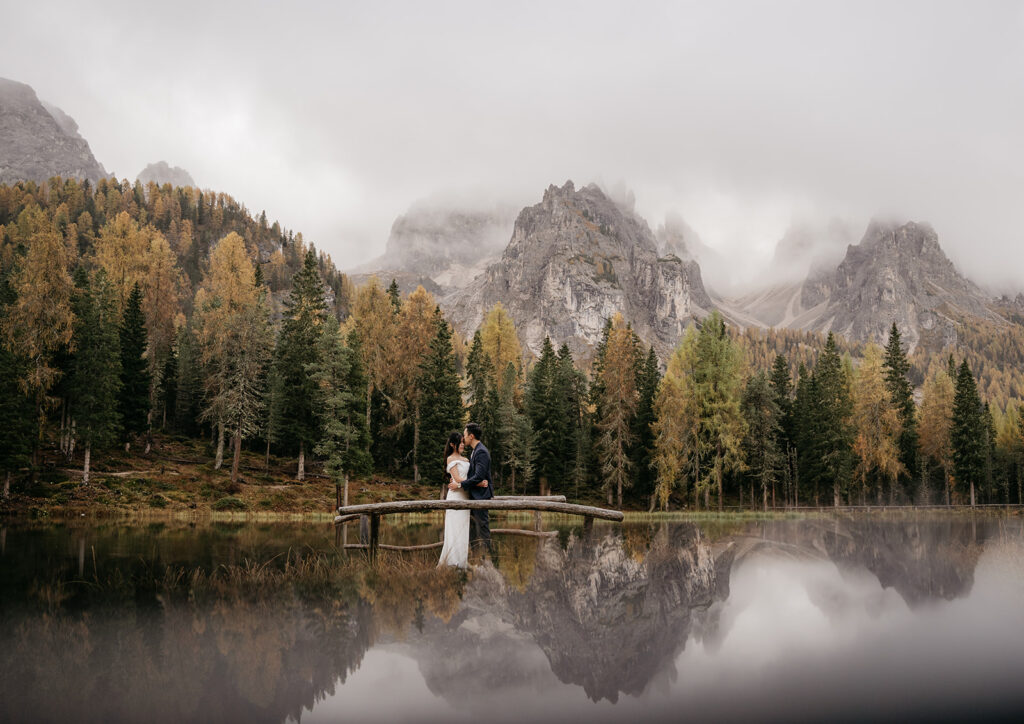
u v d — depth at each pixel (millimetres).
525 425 53094
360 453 41562
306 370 45062
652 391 54688
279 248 196000
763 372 51219
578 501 54938
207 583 5754
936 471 64000
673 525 19484
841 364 64250
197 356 59531
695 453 47844
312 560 7887
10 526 20812
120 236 65188
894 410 54312
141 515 31875
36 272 36562
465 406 56594
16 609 4555
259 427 48844
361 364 45031
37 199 166500
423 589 4988
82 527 20438
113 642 3486
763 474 49688
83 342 37500
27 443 33656
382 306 55594
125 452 46156
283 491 42312
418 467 51312
